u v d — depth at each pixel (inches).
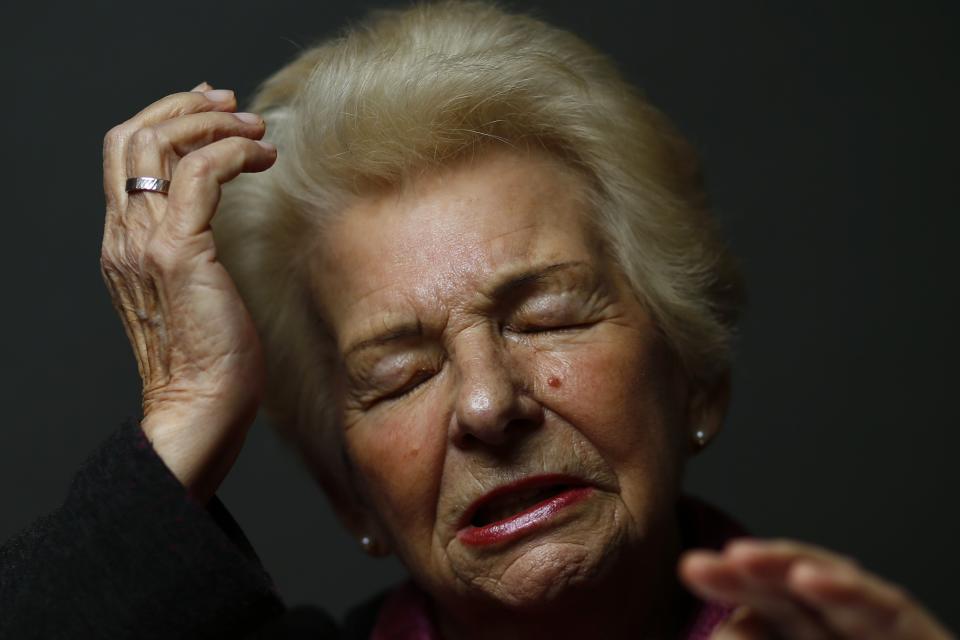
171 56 157.3
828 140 161.5
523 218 77.4
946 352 158.7
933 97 159.5
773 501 159.9
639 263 80.4
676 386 82.7
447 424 76.7
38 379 154.7
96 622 69.4
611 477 75.3
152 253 76.9
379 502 81.5
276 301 88.1
